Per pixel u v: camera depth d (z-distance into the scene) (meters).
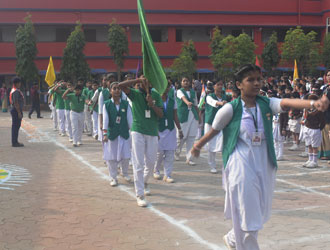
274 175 3.73
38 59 33.09
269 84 15.55
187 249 4.44
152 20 34.75
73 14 33.56
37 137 14.37
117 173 7.80
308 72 33.34
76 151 11.25
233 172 3.58
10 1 32.59
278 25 36.50
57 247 4.48
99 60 34.34
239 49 29.98
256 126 3.60
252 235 3.53
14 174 8.25
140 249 4.43
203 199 6.44
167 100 7.53
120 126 7.10
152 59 5.21
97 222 5.32
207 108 8.52
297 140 11.70
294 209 5.89
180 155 10.78
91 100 12.83
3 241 4.65
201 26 35.50
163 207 6.01
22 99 12.12
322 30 37.56
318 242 4.64
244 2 35.97
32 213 5.68
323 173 8.43
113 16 34.22
